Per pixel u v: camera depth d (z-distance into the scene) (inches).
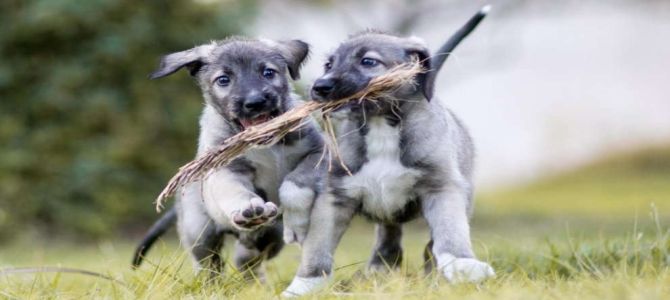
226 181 281.0
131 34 627.2
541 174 1157.7
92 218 608.1
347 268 317.4
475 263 256.4
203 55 312.7
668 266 262.5
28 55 631.8
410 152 275.4
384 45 283.1
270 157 291.3
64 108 623.8
